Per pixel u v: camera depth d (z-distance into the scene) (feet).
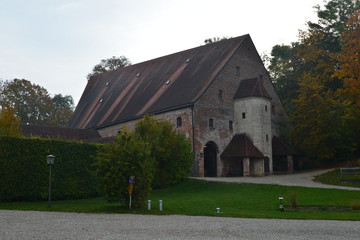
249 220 54.75
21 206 73.77
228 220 54.54
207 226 47.34
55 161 89.97
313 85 145.69
